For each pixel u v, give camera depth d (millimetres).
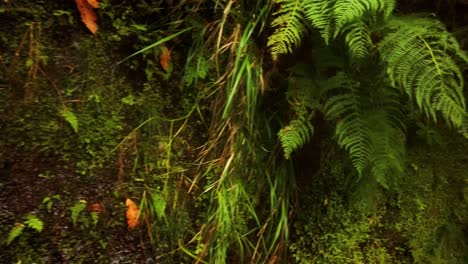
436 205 2748
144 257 2209
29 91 2006
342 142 2113
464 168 2721
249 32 2168
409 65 1923
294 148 2152
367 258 2670
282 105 2418
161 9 2322
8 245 1903
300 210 2582
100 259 2094
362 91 2160
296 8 2014
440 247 2764
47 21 2076
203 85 2375
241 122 2291
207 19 2357
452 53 2281
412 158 2629
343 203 2598
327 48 2205
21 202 1948
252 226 2473
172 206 2305
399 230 2719
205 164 2365
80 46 2146
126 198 2191
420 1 2639
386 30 2047
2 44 1970
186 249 2326
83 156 2115
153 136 2297
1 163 1936
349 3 1856
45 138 2031
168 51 2354
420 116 2375
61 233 2014
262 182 2449
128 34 2258
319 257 2598
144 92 2297
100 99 2174
